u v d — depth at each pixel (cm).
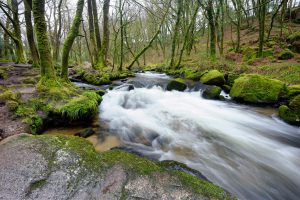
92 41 1695
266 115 687
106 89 967
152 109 756
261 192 334
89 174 252
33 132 454
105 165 272
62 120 538
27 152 286
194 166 396
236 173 380
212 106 799
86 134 499
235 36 2638
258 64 1305
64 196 217
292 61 1236
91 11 1653
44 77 658
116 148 451
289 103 670
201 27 2677
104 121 608
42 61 658
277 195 330
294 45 1509
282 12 1700
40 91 619
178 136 534
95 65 1599
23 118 472
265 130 590
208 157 434
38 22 637
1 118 461
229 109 761
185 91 1020
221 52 1708
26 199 211
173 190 237
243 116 692
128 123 605
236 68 1206
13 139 322
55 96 598
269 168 401
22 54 1764
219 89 896
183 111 737
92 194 222
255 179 366
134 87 1059
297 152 467
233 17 3056
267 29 2292
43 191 222
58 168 258
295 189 346
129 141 491
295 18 2444
